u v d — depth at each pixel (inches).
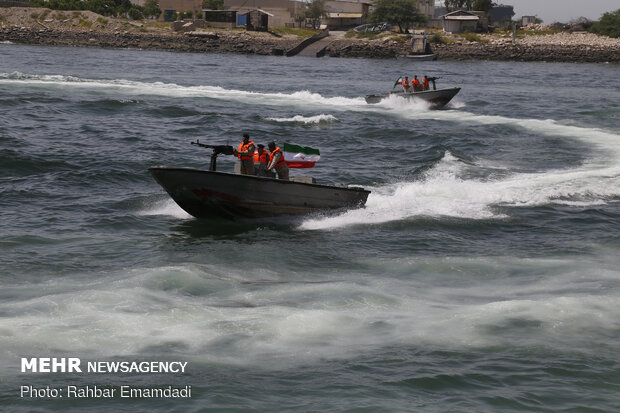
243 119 1695.4
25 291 570.9
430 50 5408.5
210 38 5457.7
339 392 415.2
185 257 688.4
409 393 416.2
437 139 1472.7
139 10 6643.7
